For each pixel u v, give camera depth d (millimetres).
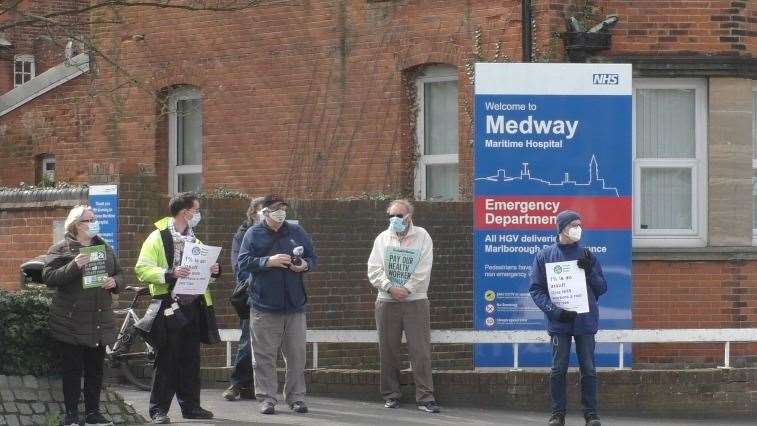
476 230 20531
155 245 17641
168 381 17734
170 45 28266
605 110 20609
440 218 23672
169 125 28703
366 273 23141
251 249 18562
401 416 18766
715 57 23516
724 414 20250
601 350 20547
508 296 20547
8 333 16641
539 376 19984
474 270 20547
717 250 23453
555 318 17953
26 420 16516
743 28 23750
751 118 23844
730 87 23656
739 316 23547
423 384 19438
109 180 21812
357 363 23516
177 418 18250
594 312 18047
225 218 22266
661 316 23391
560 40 23500
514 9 24156
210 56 27781
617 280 20625
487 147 20531
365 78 25938
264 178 27094
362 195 24891
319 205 22859
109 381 21562
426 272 19375
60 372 17219
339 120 26203
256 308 18562
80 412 17328
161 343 17594
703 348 23641
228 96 27547
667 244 23766
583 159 20594
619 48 23562
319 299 22734
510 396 19984
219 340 18203
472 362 24375
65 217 23094
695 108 23906
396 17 25562
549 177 20547
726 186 23609
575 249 17969
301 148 26625
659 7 23594
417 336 19406
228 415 18484
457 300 23750
